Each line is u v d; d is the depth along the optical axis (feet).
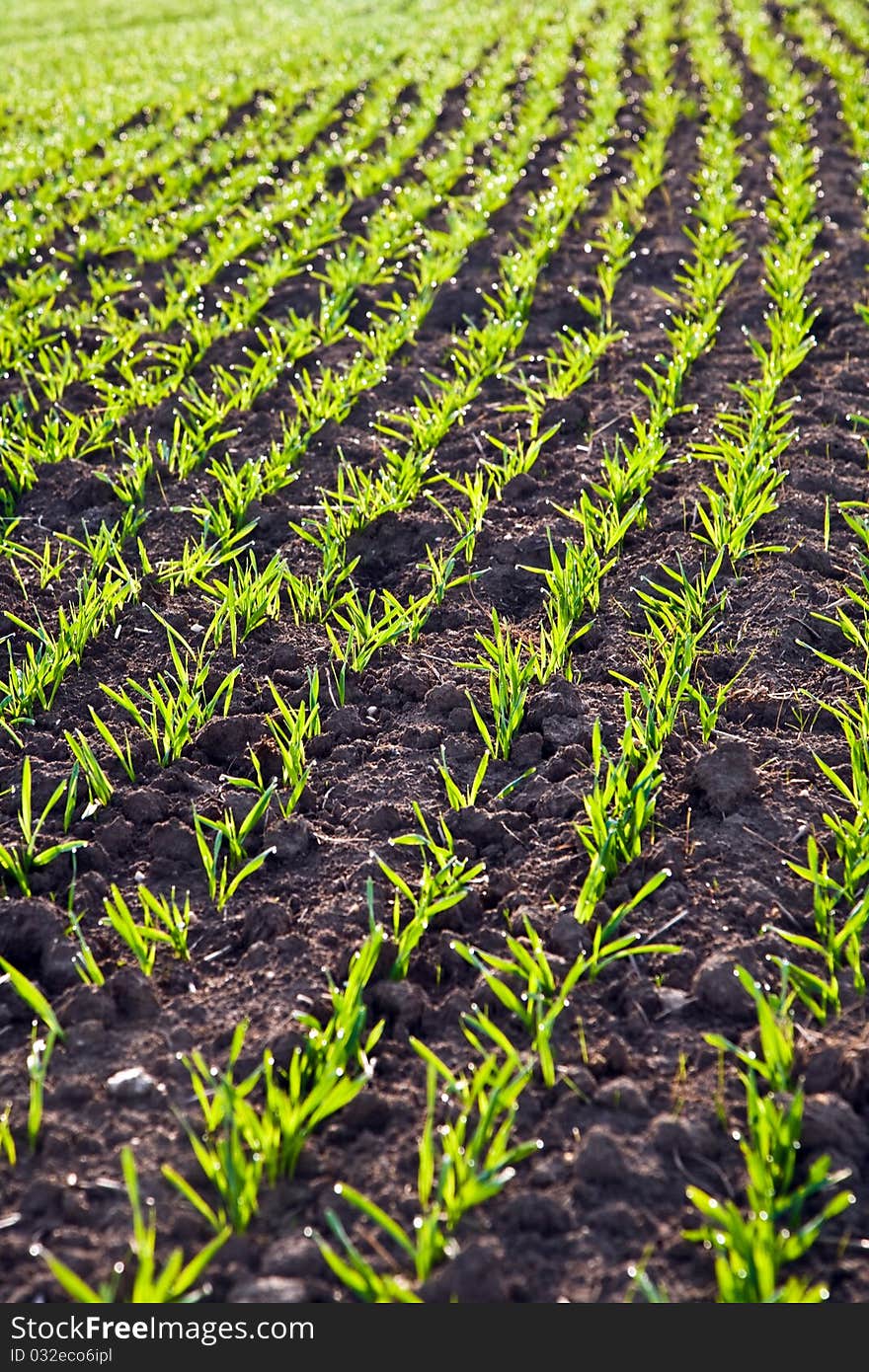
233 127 37.47
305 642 13.47
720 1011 8.84
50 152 33.22
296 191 27.96
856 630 12.86
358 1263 6.77
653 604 13.70
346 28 56.70
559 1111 8.02
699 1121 7.97
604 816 10.09
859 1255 7.16
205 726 11.84
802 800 10.78
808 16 47.11
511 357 20.34
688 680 12.45
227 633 13.62
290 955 9.30
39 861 9.95
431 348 20.93
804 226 24.79
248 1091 7.79
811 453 16.97
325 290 23.20
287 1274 7.11
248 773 11.47
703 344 19.99
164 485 16.74
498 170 28.78
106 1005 8.81
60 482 16.80
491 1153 7.38
